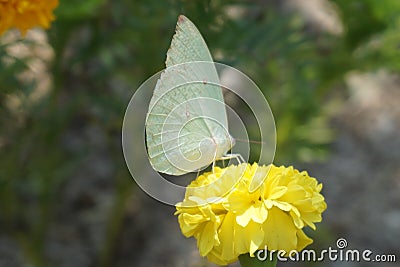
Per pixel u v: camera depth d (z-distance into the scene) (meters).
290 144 0.64
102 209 0.75
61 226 0.73
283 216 0.42
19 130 0.60
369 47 0.62
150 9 0.57
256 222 0.42
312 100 0.62
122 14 0.58
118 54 0.60
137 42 0.59
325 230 0.69
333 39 0.63
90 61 0.64
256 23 0.59
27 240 0.64
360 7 0.61
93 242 0.72
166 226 0.74
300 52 0.61
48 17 0.50
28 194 0.69
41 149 0.62
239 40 0.58
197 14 0.57
